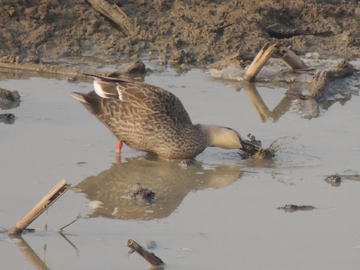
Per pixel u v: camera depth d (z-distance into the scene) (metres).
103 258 7.36
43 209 7.95
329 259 7.54
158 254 7.52
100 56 20.70
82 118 14.09
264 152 12.08
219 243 7.93
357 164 11.66
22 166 10.77
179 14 22.98
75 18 22.11
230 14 22.95
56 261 7.24
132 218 8.73
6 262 7.16
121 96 11.86
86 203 9.30
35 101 15.27
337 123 14.69
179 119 11.97
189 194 9.91
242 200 9.64
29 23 21.20
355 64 20.94
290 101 16.72
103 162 11.46
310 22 24.06
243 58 20.11
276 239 8.11
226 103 16.16
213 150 12.80
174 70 19.84
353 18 24.55
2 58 19.25
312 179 10.78
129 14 22.84
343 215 9.03
